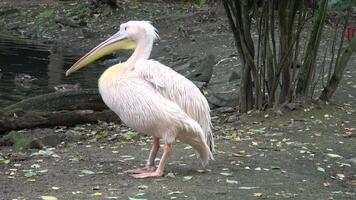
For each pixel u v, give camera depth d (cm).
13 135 1025
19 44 2486
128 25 759
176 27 2488
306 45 1291
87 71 1933
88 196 636
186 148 916
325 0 1150
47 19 2870
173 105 702
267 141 962
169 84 712
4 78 1783
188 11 2770
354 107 1191
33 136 1048
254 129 1055
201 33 2322
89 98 1276
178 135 716
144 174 728
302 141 957
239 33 1166
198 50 2067
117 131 1134
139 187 675
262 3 1162
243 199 639
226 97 1321
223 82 1580
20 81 1734
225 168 781
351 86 1389
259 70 1190
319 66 1634
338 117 1111
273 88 1180
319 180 740
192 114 720
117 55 2197
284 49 1152
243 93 1209
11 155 904
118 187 678
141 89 705
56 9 2983
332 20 2247
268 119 1121
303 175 759
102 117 1200
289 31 1150
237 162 817
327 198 659
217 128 1087
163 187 677
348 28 2019
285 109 1155
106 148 956
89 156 882
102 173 756
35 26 2817
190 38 2261
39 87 1656
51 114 1150
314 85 1220
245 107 1211
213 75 1692
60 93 1268
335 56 1775
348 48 1198
